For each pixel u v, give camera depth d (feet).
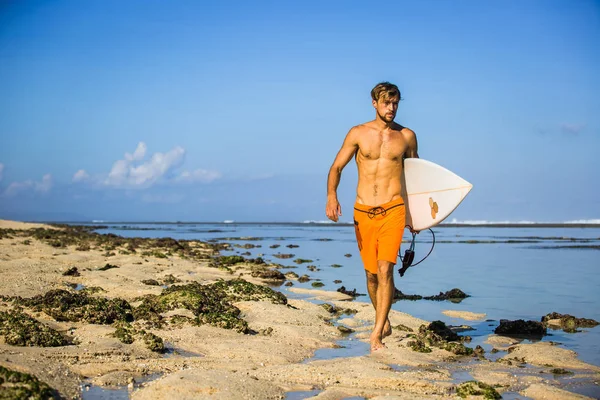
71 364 19.01
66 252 64.34
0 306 27.76
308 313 31.94
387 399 16.71
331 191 23.89
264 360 21.77
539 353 23.66
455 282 51.29
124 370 18.93
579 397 18.02
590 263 70.79
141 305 29.60
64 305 27.37
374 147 23.30
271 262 70.85
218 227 295.48
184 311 29.43
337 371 19.72
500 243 121.90
